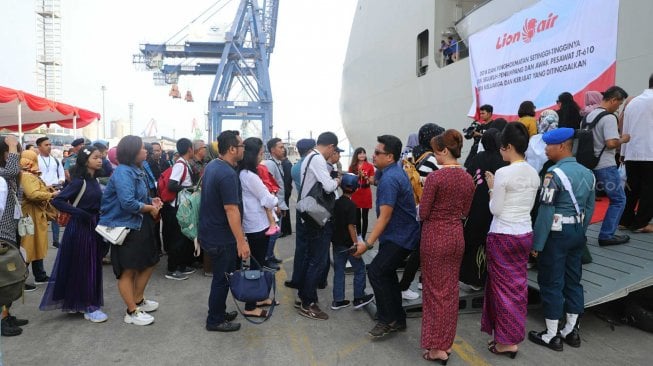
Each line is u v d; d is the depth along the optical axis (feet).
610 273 11.17
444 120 30.17
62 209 11.17
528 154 13.10
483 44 24.03
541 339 10.07
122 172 10.67
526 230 9.10
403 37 36.96
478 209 11.47
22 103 26.35
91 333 10.91
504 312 9.25
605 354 9.63
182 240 15.81
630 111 13.39
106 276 16.20
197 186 14.55
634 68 16.29
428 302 9.12
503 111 22.21
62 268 11.44
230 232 10.59
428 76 32.48
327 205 11.27
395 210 9.97
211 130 107.14
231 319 11.69
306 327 11.35
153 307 12.50
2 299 7.18
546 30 19.19
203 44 110.83
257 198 12.75
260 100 108.27
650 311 11.04
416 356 9.65
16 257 7.37
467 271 12.00
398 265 10.18
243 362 9.37
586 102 14.42
